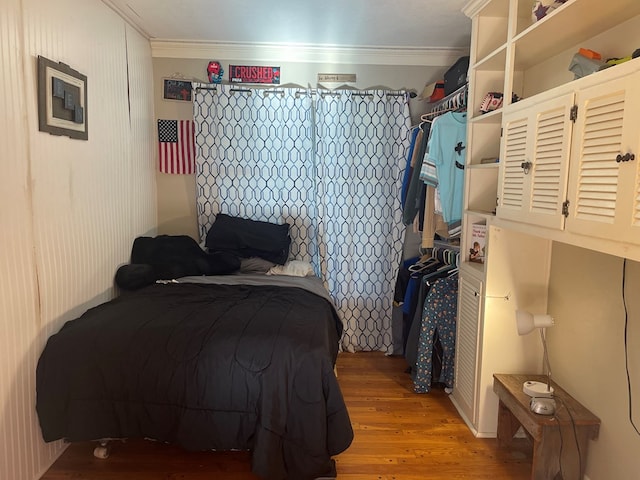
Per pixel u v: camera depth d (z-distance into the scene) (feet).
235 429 6.29
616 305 6.11
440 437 8.00
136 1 8.61
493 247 7.59
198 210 11.73
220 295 8.68
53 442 7.01
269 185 11.75
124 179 9.64
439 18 9.28
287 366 6.30
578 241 5.04
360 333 12.23
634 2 5.28
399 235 11.83
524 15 8.04
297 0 8.44
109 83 8.86
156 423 6.34
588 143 4.85
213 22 9.76
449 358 9.57
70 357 6.44
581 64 5.68
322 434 6.24
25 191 6.25
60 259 7.12
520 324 6.84
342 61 11.72
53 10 6.87
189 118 11.71
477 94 8.57
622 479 5.92
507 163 6.89
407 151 11.57
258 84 11.71
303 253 12.00
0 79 5.74
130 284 9.08
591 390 6.62
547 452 6.44
